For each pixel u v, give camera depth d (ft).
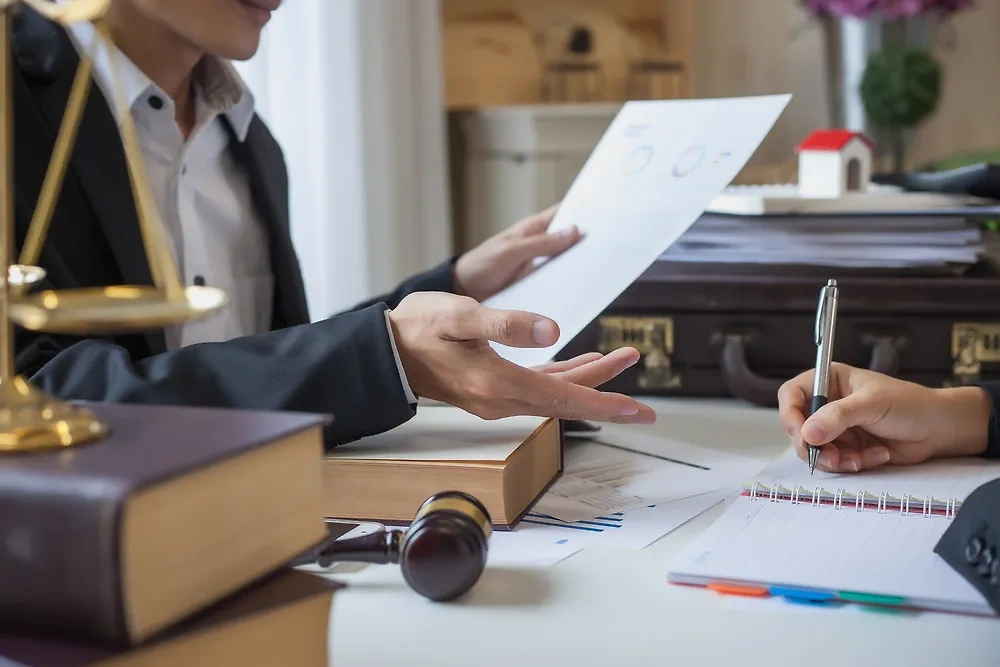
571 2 8.98
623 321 3.78
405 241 7.26
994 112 9.44
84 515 1.19
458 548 1.84
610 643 1.70
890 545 2.05
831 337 2.73
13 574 1.23
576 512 2.38
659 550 2.13
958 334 3.56
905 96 7.50
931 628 1.74
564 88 9.06
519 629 1.75
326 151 6.73
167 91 3.84
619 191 3.59
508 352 3.09
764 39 9.42
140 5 3.36
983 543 1.82
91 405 1.61
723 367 3.69
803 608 1.82
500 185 8.00
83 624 1.21
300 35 6.56
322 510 1.62
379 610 1.84
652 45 9.11
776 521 2.21
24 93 3.23
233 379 2.47
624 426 3.31
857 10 7.57
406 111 7.19
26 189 3.18
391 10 6.99
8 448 1.31
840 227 3.66
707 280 3.69
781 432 3.23
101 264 3.36
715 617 1.80
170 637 1.26
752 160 9.46
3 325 1.39
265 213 4.28
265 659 1.42
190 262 3.91
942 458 2.77
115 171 3.36
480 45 8.96
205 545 1.34
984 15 9.30
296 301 4.33
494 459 2.27
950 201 3.87
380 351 2.46
